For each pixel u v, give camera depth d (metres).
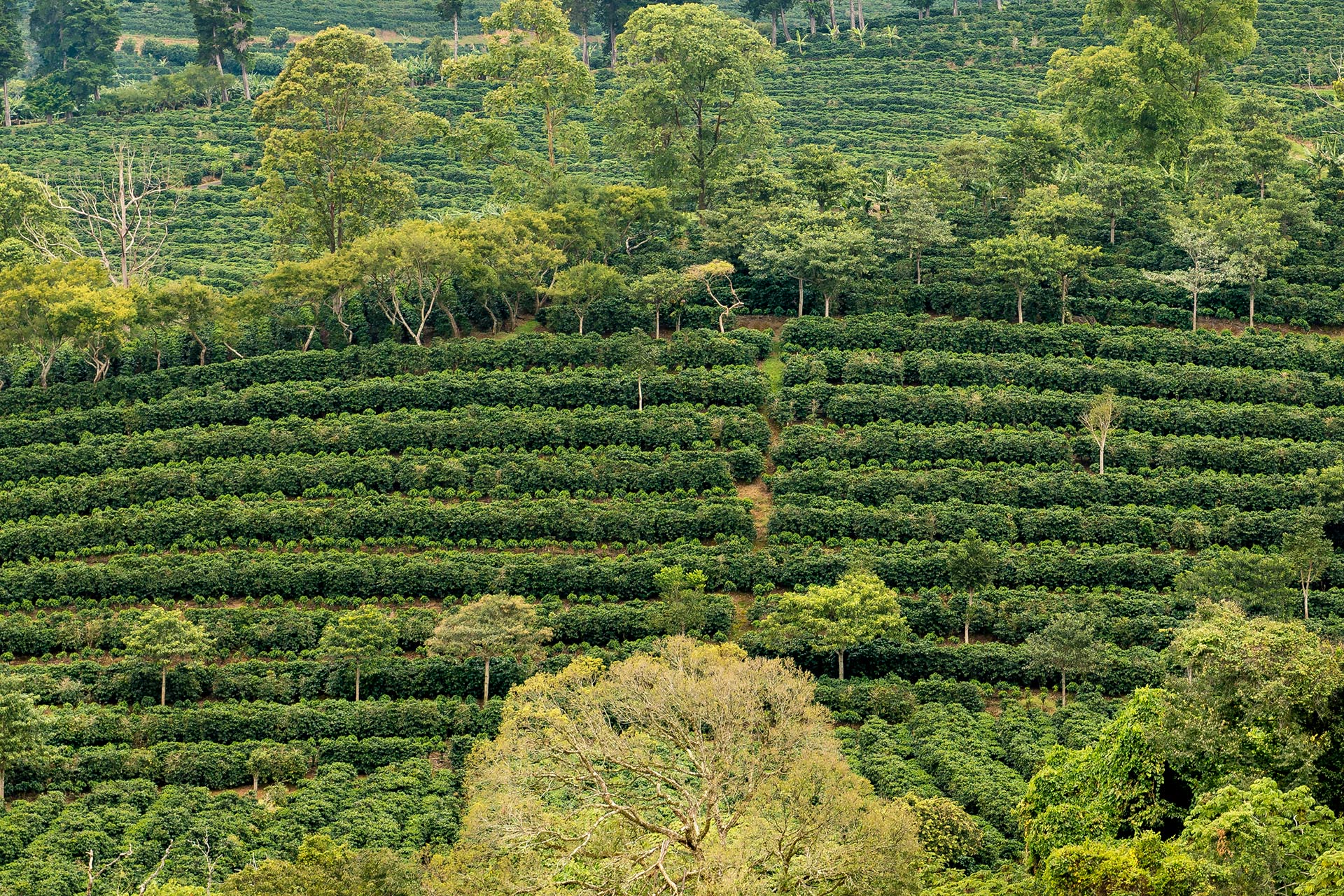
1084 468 96.44
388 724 80.19
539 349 106.25
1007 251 109.38
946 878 59.03
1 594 89.50
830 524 92.06
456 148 127.25
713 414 100.69
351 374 106.19
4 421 102.94
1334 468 91.44
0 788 75.19
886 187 127.25
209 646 83.00
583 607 86.81
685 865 51.91
